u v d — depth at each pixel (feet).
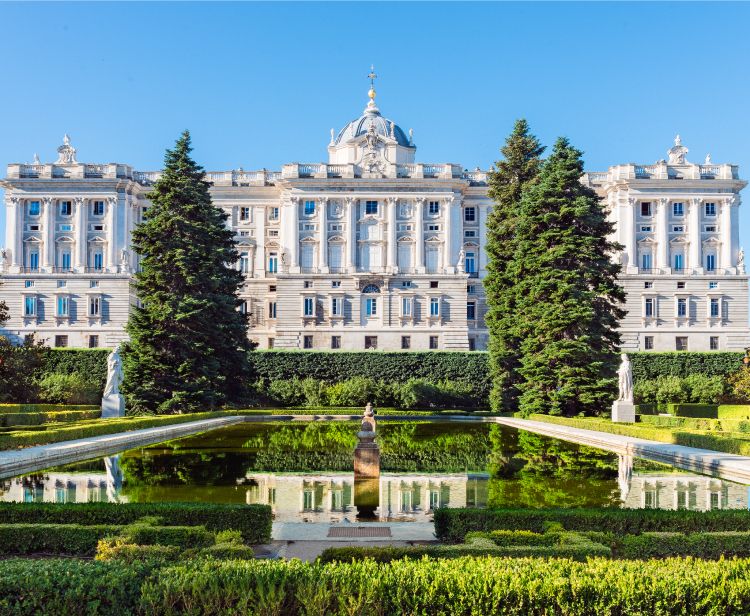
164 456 116.16
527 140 252.62
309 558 53.78
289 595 35.17
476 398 263.90
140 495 79.71
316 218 331.16
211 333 212.84
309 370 275.39
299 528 64.03
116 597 34.40
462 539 58.70
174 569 36.40
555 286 193.88
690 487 85.46
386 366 274.16
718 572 37.01
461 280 326.24
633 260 336.90
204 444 135.95
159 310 200.95
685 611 35.76
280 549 56.75
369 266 330.95
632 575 36.58
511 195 246.06
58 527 52.95
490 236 244.22
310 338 325.01
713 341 334.03
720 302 334.65
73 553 52.60
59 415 152.15
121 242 332.80
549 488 85.10
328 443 138.51
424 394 249.55
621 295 196.95
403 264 332.19
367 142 334.85
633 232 337.31
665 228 337.93
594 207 202.90
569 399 188.14
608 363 187.62
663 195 337.93
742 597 35.91
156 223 211.20
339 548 48.14
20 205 331.98
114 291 327.88
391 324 325.21
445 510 59.88
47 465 104.12
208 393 203.82
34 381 214.69
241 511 58.75
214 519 58.75
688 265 338.34
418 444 137.28
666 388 247.09
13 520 58.44
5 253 328.90
